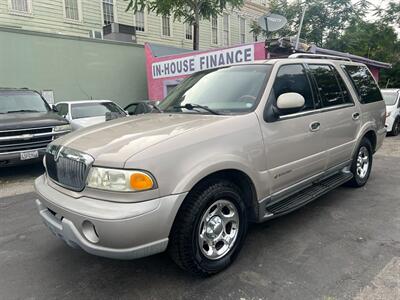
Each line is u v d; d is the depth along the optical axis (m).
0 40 10.22
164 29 18.39
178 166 2.53
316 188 4.04
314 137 3.76
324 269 2.93
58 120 7.00
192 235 2.64
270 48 8.21
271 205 3.41
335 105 4.23
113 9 16.23
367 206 4.39
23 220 4.31
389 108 10.92
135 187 2.35
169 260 3.19
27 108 7.81
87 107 10.01
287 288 2.68
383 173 6.09
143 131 2.85
